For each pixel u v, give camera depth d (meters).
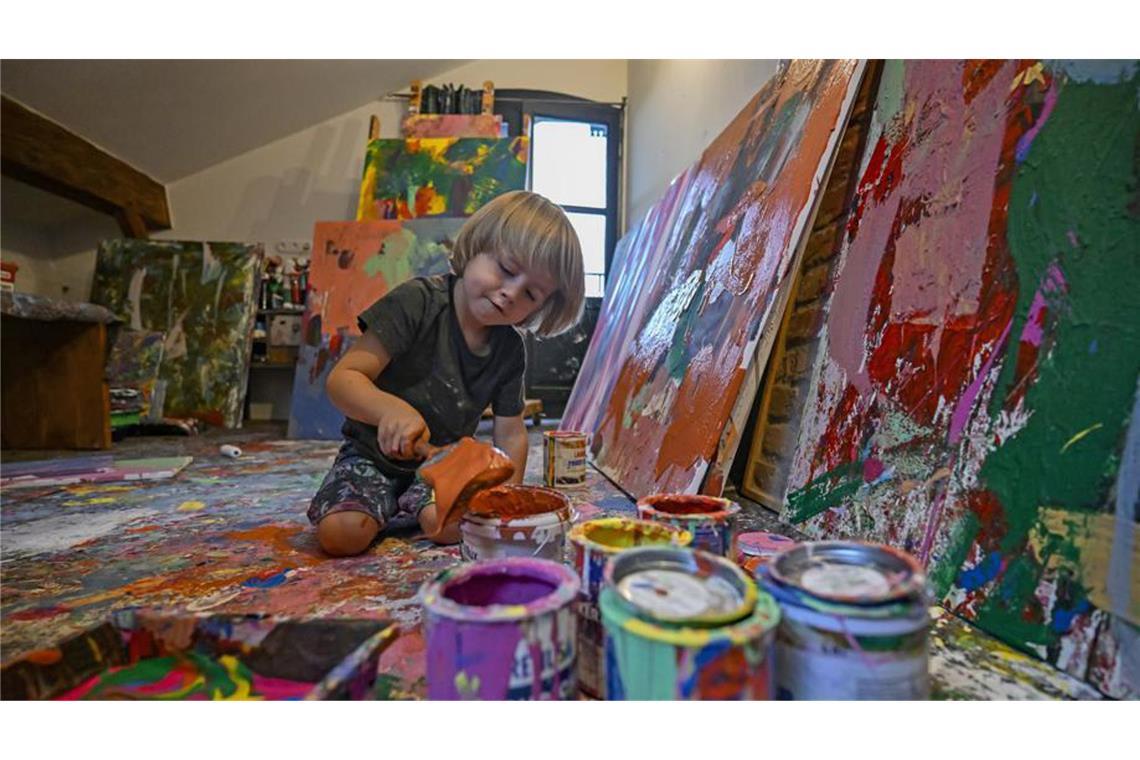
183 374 3.65
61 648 0.52
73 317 2.55
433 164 3.69
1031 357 0.70
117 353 3.57
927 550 0.79
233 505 1.47
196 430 3.33
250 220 4.14
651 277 2.28
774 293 1.15
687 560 0.50
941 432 0.82
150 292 3.77
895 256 1.00
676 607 0.45
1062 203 0.69
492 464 0.81
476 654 0.46
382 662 0.65
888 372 0.96
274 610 0.81
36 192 3.58
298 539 1.15
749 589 0.45
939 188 0.92
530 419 3.60
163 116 3.38
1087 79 0.69
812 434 1.15
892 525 0.87
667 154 3.39
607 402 2.14
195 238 4.12
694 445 1.23
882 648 0.44
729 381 1.19
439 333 1.24
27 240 3.86
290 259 4.07
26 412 2.66
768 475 1.31
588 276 4.39
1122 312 0.60
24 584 0.91
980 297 0.79
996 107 0.83
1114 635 0.56
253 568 0.98
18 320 2.65
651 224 2.65
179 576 0.94
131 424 3.12
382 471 1.20
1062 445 0.64
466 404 1.29
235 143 3.95
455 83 4.26
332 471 1.21
